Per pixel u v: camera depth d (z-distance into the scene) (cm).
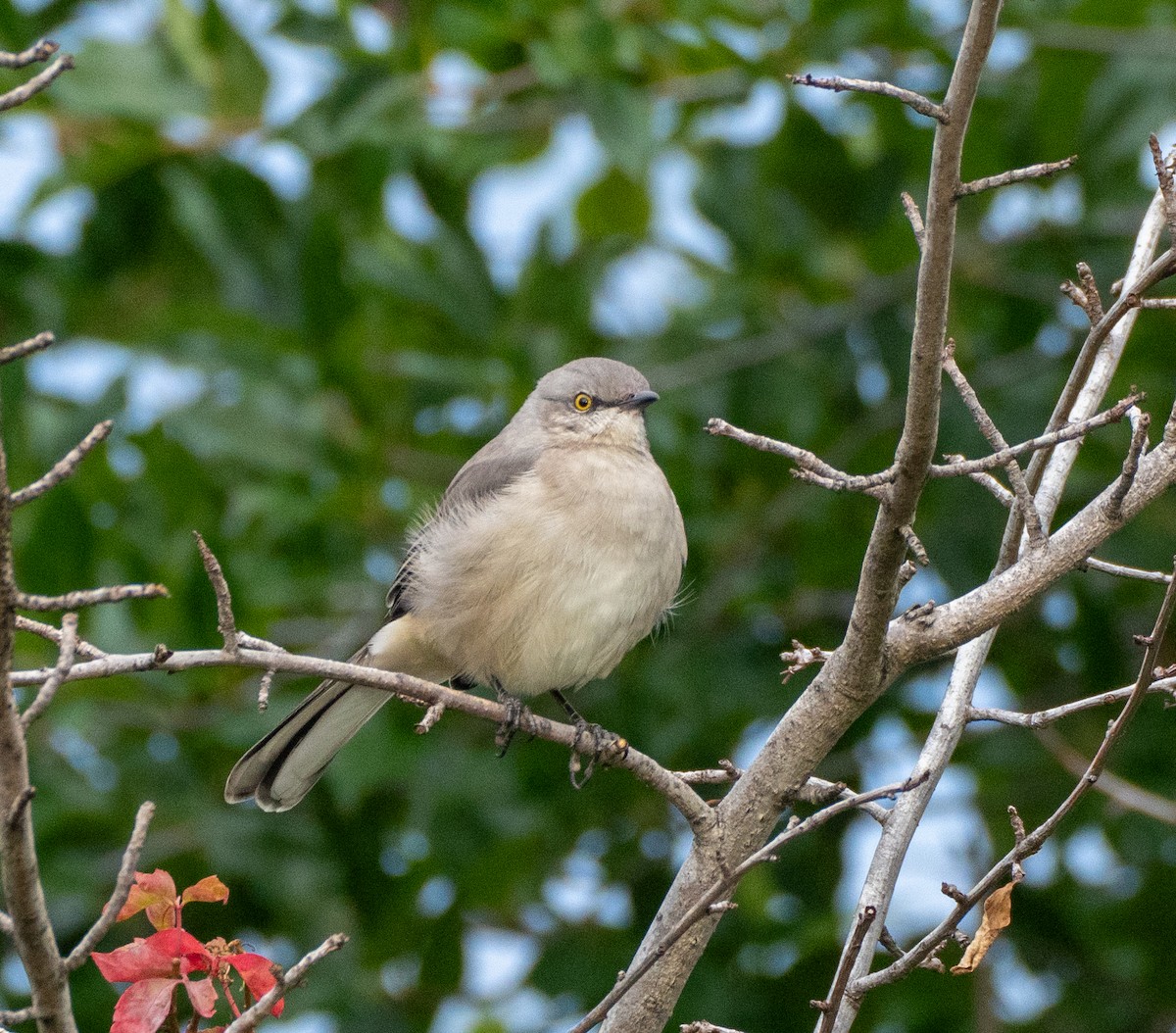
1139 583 1224
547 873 1261
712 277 1413
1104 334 630
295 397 1219
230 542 1191
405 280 1277
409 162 1273
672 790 647
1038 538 626
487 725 1234
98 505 1198
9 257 1232
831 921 1127
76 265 1245
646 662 1243
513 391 1255
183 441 1188
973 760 1223
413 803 1201
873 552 595
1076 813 1199
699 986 1124
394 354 1284
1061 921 1166
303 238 1211
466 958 1262
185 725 1176
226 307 1233
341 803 1147
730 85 1236
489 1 1151
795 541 1298
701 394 1291
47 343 424
